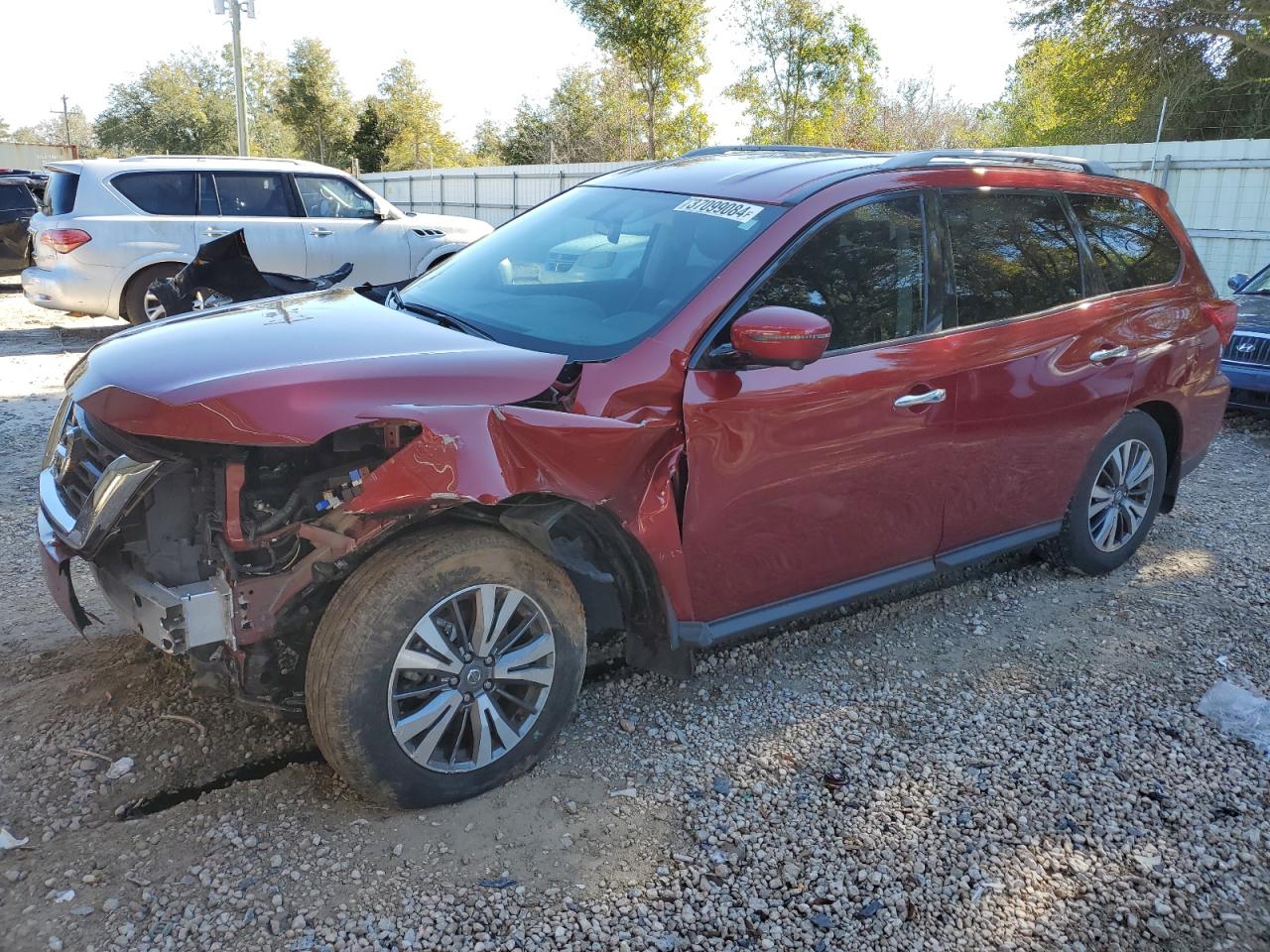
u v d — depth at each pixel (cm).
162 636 256
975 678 384
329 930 242
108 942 234
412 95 5138
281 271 1047
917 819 297
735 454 315
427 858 267
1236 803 312
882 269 356
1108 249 448
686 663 324
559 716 303
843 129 3300
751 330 291
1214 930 261
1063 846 289
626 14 2778
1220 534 556
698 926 252
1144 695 376
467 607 282
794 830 289
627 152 3941
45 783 291
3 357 976
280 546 266
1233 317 511
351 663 259
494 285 374
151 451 261
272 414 247
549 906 254
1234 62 2270
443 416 261
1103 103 2469
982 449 388
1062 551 466
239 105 2714
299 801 287
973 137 3966
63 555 279
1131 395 450
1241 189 1270
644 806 296
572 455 279
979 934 255
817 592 360
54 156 4688
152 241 987
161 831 272
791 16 2914
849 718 351
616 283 344
